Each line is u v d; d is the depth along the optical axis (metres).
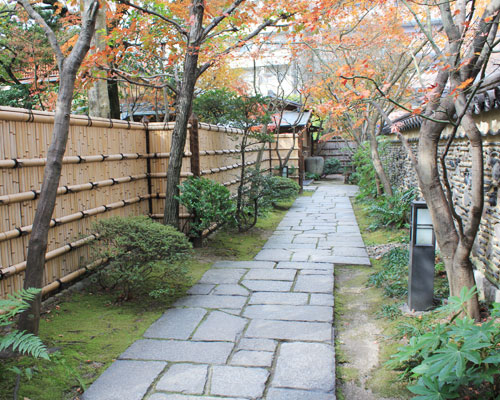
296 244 6.84
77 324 3.71
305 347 3.28
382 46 8.63
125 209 5.64
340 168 19.53
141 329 3.66
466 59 3.23
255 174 8.00
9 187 3.60
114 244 4.40
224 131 8.10
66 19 6.64
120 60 6.59
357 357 3.21
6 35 8.46
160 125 6.17
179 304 4.23
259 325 3.71
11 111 3.56
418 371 2.56
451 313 3.58
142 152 6.14
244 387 2.74
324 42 7.38
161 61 8.95
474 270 4.39
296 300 4.30
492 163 3.88
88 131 4.83
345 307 4.21
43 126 4.04
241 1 5.44
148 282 4.76
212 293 4.54
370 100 3.82
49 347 3.25
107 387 2.76
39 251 3.10
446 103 3.47
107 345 3.35
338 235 7.48
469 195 4.54
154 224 4.46
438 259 5.20
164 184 6.30
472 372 2.38
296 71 13.51
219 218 6.41
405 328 3.43
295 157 13.84
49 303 4.08
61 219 4.30
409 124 7.54
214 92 8.92
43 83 8.73
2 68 9.74
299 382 2.79
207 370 2.96
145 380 2.84
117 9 6.51
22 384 2.73
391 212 7.77
